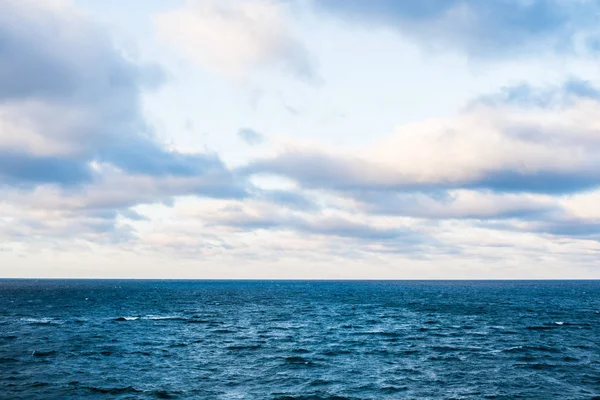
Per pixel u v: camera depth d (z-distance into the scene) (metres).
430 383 35.28
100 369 39.16
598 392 32.91
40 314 86.56
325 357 45.16
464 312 96.38
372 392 32.84
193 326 70.06
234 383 35.16
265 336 59.59
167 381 35.44
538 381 35.78
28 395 31.28
